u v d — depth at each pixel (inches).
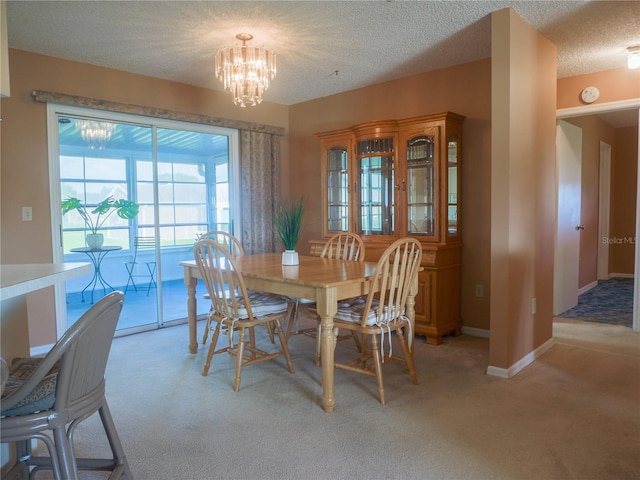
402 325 106.6
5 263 131.2
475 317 152.5
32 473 67.3
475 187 150.3
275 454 77.9
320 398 101.1
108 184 156.6
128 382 112.1
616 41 129.3
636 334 153.3
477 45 133.6
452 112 148.8
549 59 129.7
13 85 132.0
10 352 72.1
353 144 168.6
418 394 102.7
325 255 150.1
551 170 134.0
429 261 141.2
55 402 49.6
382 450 78.7
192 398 102.0
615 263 279.0
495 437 82.8
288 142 208.5
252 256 146.7
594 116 236.5
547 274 134.5
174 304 177.6
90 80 147.3
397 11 110.2
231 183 190.5
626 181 275.6
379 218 163.6
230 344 117.1
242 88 124.4
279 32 123.0
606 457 75.9
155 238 169.0
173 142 173.2
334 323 104.3
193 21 115.5
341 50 137.3
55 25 116.9
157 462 75.7
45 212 138.5
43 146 137.9
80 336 49.0
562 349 136.3
